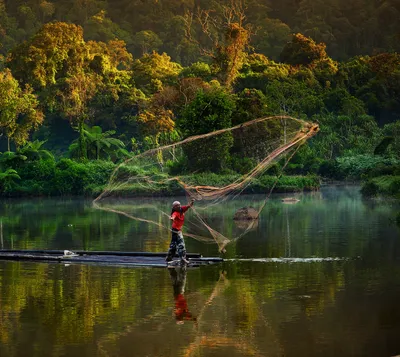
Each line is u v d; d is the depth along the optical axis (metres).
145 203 84.69
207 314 25.03
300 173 114.94
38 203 92.38
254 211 60.22
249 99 101.75
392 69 164.75
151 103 133.75
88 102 156.00
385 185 84.62
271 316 24.61
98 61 159.75
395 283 29.81
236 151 94.12
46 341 22.06
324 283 30.02
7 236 50.94
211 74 160.50
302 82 150.38
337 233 48.09
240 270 33.66
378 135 126.31
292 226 53.59
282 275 32.09
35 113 136.00
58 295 28.52
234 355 20.56
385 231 48.59
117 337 22.41
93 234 51.56
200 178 88.19
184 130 95.38
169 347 21.36
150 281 31.25
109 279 31.91
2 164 110.44
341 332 22.55
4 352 21.05
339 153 127.12
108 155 122.25
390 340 21.66
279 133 81.00
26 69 151.50
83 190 106.81
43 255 39.09
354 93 168.00
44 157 114.31
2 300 27.73
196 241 45.47
